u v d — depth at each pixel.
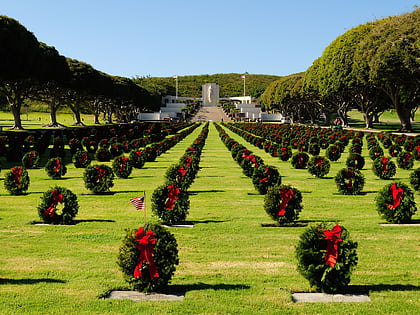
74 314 6.71
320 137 46.31
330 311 6.79
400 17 53.38
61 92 80.56
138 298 7.36
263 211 14.70
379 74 52.41
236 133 69.75
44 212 12.55
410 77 51.97
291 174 25.03
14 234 11.45
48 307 6.95
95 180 17.98
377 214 14.19
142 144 41.75
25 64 49.78
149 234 7.42
